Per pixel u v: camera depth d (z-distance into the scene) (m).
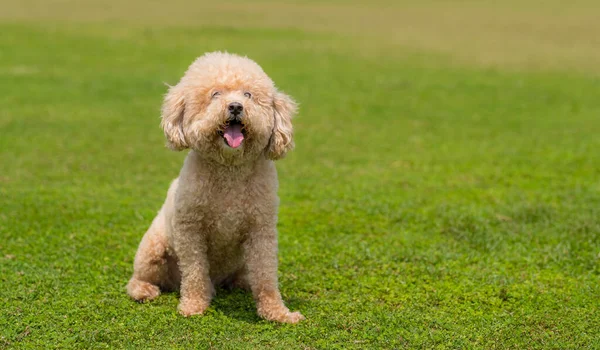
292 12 33.75
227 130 4.87
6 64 18.77
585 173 9.94
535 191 9.02
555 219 7.65
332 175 9.79
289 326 4.96
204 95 4.99
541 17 32.84
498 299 5.55
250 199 5.07
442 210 8.01
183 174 5.13
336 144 11.84
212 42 23.78
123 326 4.92
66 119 13.20
